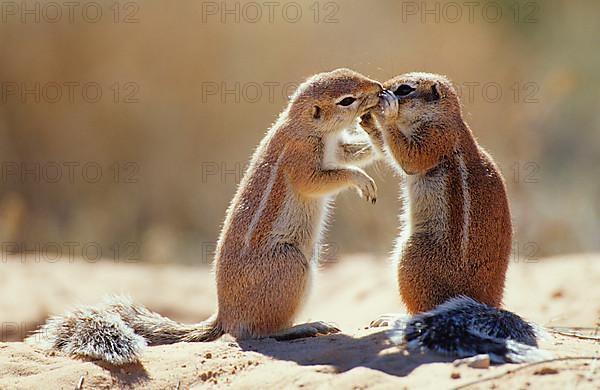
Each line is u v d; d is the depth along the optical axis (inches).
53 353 323.3
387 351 293.4
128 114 872.3
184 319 527.5
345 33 919.7
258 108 879.1
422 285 341.7
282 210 353.1
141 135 866.8
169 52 888.3
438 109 363.9
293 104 363.9
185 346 328.2
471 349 286.2
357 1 935.0
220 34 896.9
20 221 752.3
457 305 315.0
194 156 859.4
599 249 686.5
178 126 869.8
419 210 362.3
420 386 259.8
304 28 911.0
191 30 894.4
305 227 362.0
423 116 366.3
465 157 358.3
